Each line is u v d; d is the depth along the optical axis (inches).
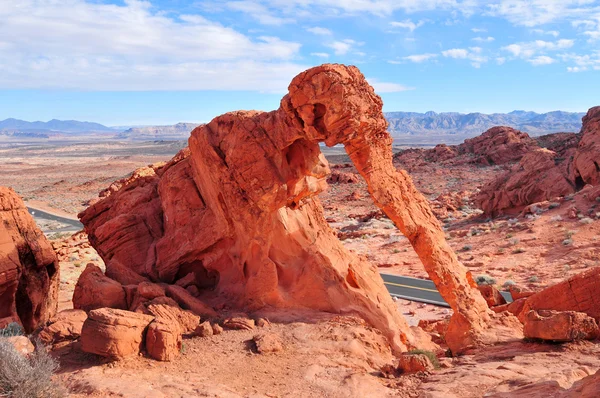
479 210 2413.9
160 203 849.5
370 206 2898.6
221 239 749.3
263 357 548.7
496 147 4052.7
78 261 1405.0
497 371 488.1
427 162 4387.3
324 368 523.8
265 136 684.1
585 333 577.9
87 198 4131.4
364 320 663.8
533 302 733.3
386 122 640.4
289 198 710.5
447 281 652.1
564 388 389.4
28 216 749.3
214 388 457.4
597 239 1380.4
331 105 596.7
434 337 784.3
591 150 1916.8
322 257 714.2
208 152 728.3
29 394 396.2
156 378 479.8
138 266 802.8
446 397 427.2
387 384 496.1
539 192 2005.4
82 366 505.0
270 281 685.9
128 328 527.8
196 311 664.4
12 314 686.5
